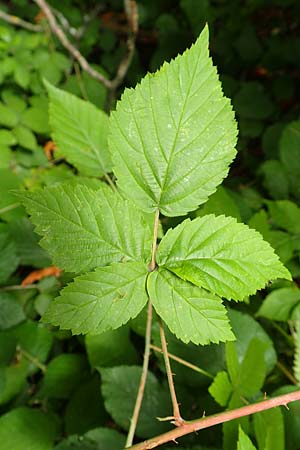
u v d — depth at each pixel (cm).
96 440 50
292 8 112
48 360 64
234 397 42
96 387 57
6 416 55
